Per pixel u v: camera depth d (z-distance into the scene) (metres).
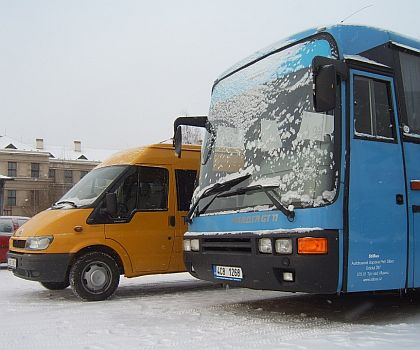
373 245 5.75
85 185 9.46
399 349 4.82
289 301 8.23
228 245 6.44
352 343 5.08
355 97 5.96
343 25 6.19
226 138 7.10
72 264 8.62
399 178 6.13
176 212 9.49
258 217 6.09
